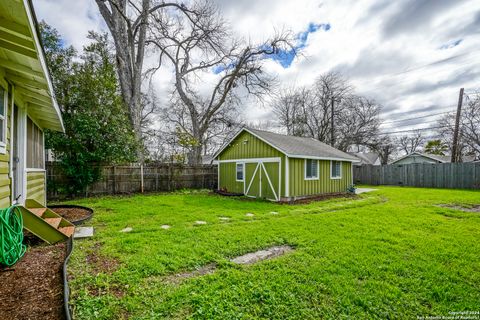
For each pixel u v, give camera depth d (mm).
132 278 2791
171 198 10094
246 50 18359
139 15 14953
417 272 3084
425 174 16484
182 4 15750
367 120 25219
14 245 3012
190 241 4195
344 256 3576
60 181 10016
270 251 3893
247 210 7578
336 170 12938
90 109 10266
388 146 30422
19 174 4387
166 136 20141
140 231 4848
